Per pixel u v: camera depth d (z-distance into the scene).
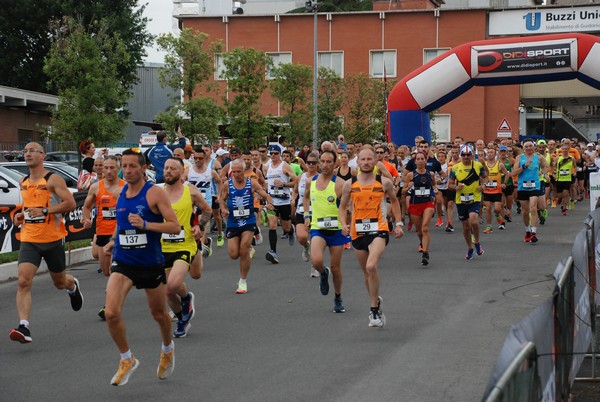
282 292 11.30
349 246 16.38
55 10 45.34
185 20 46.28
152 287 6.83
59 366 7.57
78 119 24.03
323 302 10.51
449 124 44.72
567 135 58.09
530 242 16.73
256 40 45.84
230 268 13.81
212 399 6.39
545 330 4.36
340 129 36.81
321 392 6.50
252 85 30.31
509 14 43.12
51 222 8.77
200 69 29.08
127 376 6.74
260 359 7.59
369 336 8.46
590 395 6.34
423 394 6.40
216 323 9.28
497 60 26.44
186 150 18.33
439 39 44.22
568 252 15.07
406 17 44.59
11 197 17.47
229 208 11.25
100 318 9.80
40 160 8.77
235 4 62.88
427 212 13.79
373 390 6.53
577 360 6.25
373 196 8.91
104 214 10.44
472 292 10.99
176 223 6.77
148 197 6.77
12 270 13.24
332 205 9.71
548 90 45.34
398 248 16.16
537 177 16.66
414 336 8.41
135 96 52.47
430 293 10.96
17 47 46.44
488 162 18.88
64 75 24.73
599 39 25.81
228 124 30.84
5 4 46.44
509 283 11.69
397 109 27.66
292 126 34.53
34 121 37.31
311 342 8.23
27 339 8.21
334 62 45.56
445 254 15.15
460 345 7.99
